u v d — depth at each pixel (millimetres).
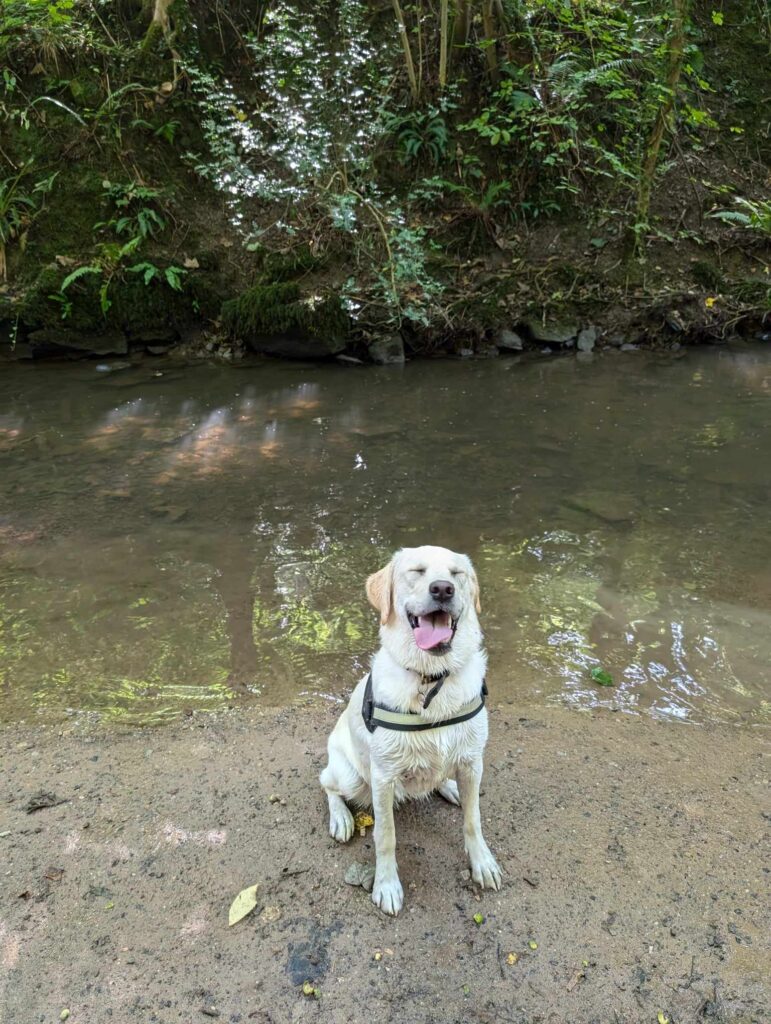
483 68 11273
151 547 4777
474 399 7977
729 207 11727
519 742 3023
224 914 2242
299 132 10047
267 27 11062
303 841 2533
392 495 5590
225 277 10070
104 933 2174
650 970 2045
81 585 4312
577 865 2408
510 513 5277
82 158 9828
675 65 10227
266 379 8695
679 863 2402
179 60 10016
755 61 12891
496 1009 1949
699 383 8453
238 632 3881
